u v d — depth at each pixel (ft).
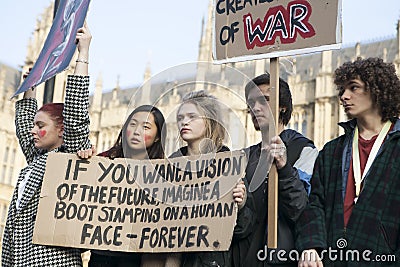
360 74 15.99
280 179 15.49
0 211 156.25
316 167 16.28
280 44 16.24
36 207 16.38
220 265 15.92
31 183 16.48
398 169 15.02
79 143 16.33
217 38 17.15
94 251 16.87
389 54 128.16
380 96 15.79
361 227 14.96
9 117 163.63
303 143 17.54
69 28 18.31
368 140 15.80
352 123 16.31
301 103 140.87
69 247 16.12
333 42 15.69
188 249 15.31
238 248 16.26
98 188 16.28
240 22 16.87
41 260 15.89
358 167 15.58
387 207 14.89
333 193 15.66
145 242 15.80
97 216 16.10
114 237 15.96
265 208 16.47
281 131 17.94
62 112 17.13
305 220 15.44
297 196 15.44
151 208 16.03
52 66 18.34
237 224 15.64
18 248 16.16
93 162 16.40
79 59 16.37
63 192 16.21
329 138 134.31
